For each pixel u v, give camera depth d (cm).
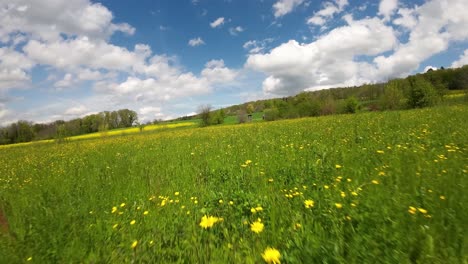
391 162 523
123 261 279
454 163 471
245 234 306
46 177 828
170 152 1123
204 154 946
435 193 346
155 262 266
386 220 287
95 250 312
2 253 307
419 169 450
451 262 220
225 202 411
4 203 578
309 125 1878
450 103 2814
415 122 1241
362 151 659
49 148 2522
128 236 332
